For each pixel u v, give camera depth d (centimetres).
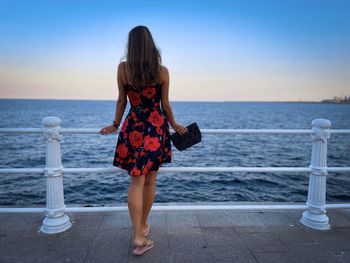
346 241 265
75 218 305
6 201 873
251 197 932
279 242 261
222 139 2645
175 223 297
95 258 232
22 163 1570
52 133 267
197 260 230
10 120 5450
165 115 241
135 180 231
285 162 1644
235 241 261
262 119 6694
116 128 254
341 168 293
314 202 293
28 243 254
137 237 233
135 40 216
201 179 1120
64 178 1113
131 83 221
